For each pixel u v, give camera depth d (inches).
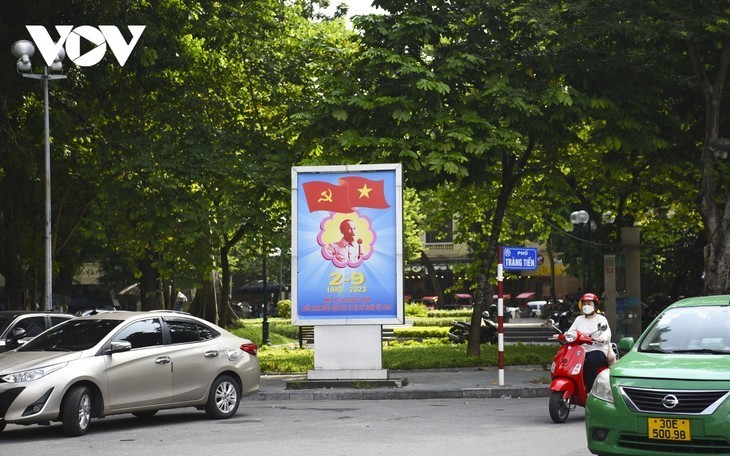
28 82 978.7
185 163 1031.0
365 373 798.5
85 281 2657.5
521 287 3016.7
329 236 810.8
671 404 354.6
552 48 940.6
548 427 538.9
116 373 551.2
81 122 1124.5
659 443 357.4
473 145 841.5
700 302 431.8
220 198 1099.9
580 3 899.4
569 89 889.5
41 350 556.4
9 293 1256.8
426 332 1599.4
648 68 938.7
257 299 3120.1
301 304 807.7
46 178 967.6
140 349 569.9
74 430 529.3
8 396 510.3
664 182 1221.7
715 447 347.6
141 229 1148.5
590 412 376.8
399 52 888.3
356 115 869.2
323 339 805.2
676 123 983.0
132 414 656.4
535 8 885.8
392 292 802.8
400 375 916.6
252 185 1080.8
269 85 1121.4
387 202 810.2
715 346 397.7
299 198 815.7
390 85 879.1
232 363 626.2
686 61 985.5
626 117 909.2
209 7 1089.4
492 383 811.4
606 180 1228.5
